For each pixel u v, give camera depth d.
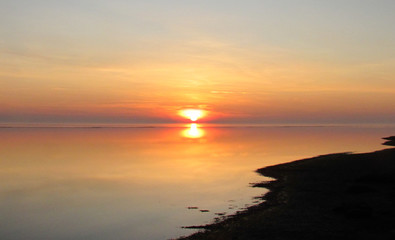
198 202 27.80
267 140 107.25
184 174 42.12
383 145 81.12
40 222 23.44
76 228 22.14
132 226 22.28
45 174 43.34
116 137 129.50
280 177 36.84
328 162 45.31
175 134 158.50
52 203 28.53
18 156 63.25
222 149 75.44
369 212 21.42
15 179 39.91
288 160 53.59
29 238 20.48
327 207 23.84
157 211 25.50
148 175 41.81
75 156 62.91
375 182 31.47
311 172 38.69
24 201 29.30
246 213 23.50
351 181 32.66
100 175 42.22
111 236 20.59
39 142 100.31
